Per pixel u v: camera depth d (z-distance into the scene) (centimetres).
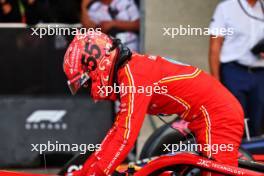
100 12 1953
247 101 1780
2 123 1894
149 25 1942
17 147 1880
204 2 1950
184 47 1956
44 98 1911
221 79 1761
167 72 1227
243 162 1279
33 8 1925
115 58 1201
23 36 1919
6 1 1912
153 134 1525
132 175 1278
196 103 1241
